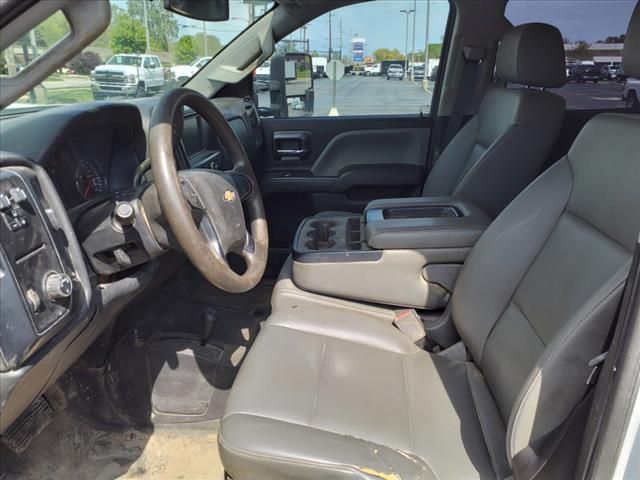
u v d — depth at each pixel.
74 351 1.32
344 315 1.68
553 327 1.17
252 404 1.25
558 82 2.14
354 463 1.09
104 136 1.40
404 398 1.35
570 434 1.00
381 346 1.57
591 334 0.95
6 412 1.05
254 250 1.36
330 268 1.77
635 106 2.32
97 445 1.79
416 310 1.83
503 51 2.21
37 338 0.93
